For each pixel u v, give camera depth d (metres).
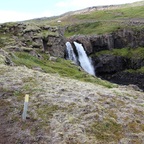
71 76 44.97
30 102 20.86
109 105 20.62
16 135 17.53
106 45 111.88
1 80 24.48
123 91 27.58
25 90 22.67
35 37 72.69
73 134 16.89
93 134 17.02
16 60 44.53
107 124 18.00
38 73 27.42
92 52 110.81
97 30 128.88
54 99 21.05
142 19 150.88
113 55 106.88
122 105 21.02
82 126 17.61
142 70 98.56
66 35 147.12
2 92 22.50
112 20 159.25
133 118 19.14
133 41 111.50
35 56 59.72
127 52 107.88
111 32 115.12
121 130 17.66
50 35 77.44
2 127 18.50
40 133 17.39
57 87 23.47
